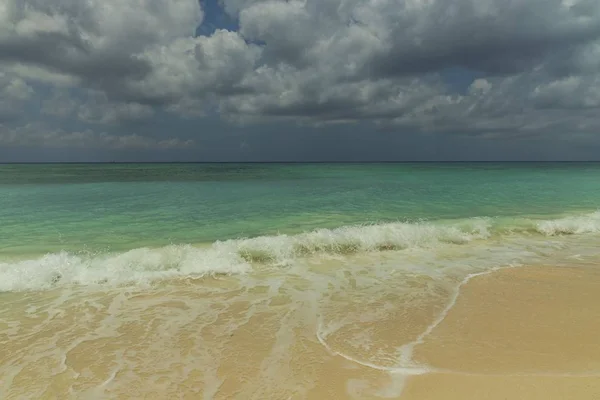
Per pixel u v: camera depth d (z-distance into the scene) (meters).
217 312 5.97
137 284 7.25
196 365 4.38
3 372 4.24
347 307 6.18
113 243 10.25
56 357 4.57
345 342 4.96
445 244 10.61
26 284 7.09
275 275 7.89
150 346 4.85
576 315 5.79
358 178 37.62
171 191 23.27
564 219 13.52
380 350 4.72
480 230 11.95
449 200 19.41
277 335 5.16
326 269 8.34
